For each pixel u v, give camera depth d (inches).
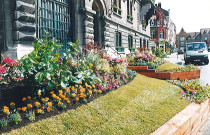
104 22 541.0
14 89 154.3
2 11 270.5
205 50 800.9
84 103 167.3
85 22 429.7
